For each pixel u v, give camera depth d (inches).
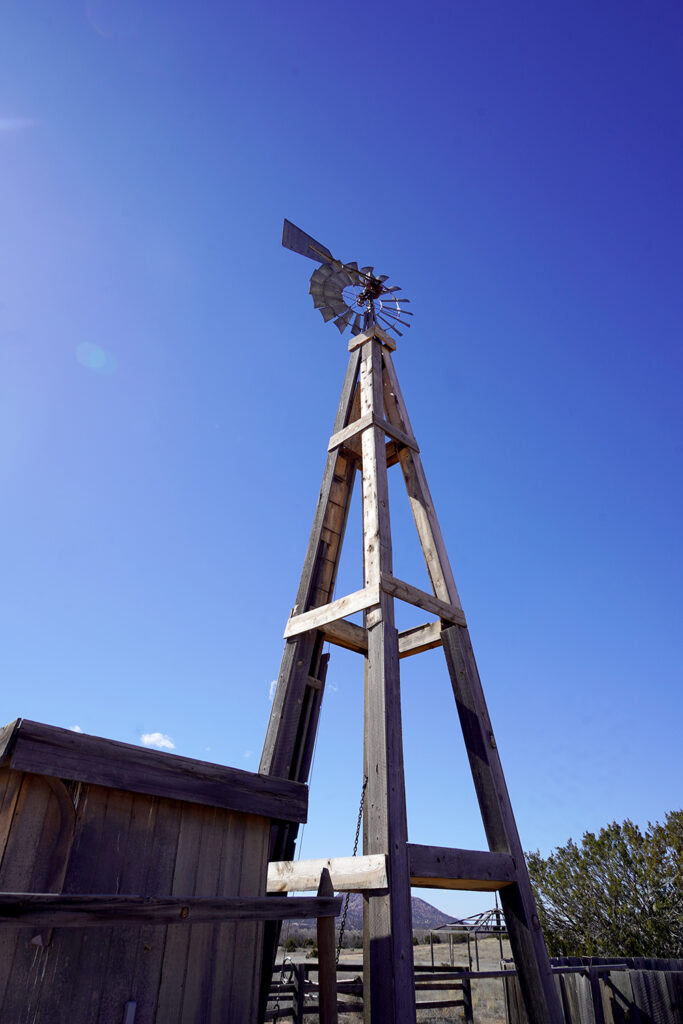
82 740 136.4
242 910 142.6
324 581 292.7
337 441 319.9
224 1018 148.7
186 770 155.5
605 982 339.3
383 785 200.7
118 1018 129.6
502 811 233.3
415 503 314.2
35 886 125.1
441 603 270.1
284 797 177.2
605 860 788.6
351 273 379.2
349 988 422.0
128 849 142.9
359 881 189.9
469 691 259.0
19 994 117.8
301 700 257.4
